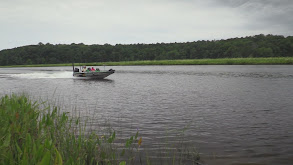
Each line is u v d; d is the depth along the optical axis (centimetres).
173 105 1134
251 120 834
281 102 1166
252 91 1578
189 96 1412
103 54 13500
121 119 866
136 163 485
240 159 511
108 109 1055
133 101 1268
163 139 641
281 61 6119
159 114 946
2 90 1819
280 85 1883
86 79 2970
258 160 507
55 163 299
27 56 13200
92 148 490
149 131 716
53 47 14262
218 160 507
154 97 1399
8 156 313
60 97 1437
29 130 507
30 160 310
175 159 509
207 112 972
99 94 1566
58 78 3162
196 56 12781
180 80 2528
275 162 497
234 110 1001
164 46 14675
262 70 3919
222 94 1470
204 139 640
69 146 460
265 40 13188
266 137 652
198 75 3200
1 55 13300
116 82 2470
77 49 14262
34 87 2045
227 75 3047
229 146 588
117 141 619
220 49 12400
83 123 797
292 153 540
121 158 504
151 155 529
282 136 658
